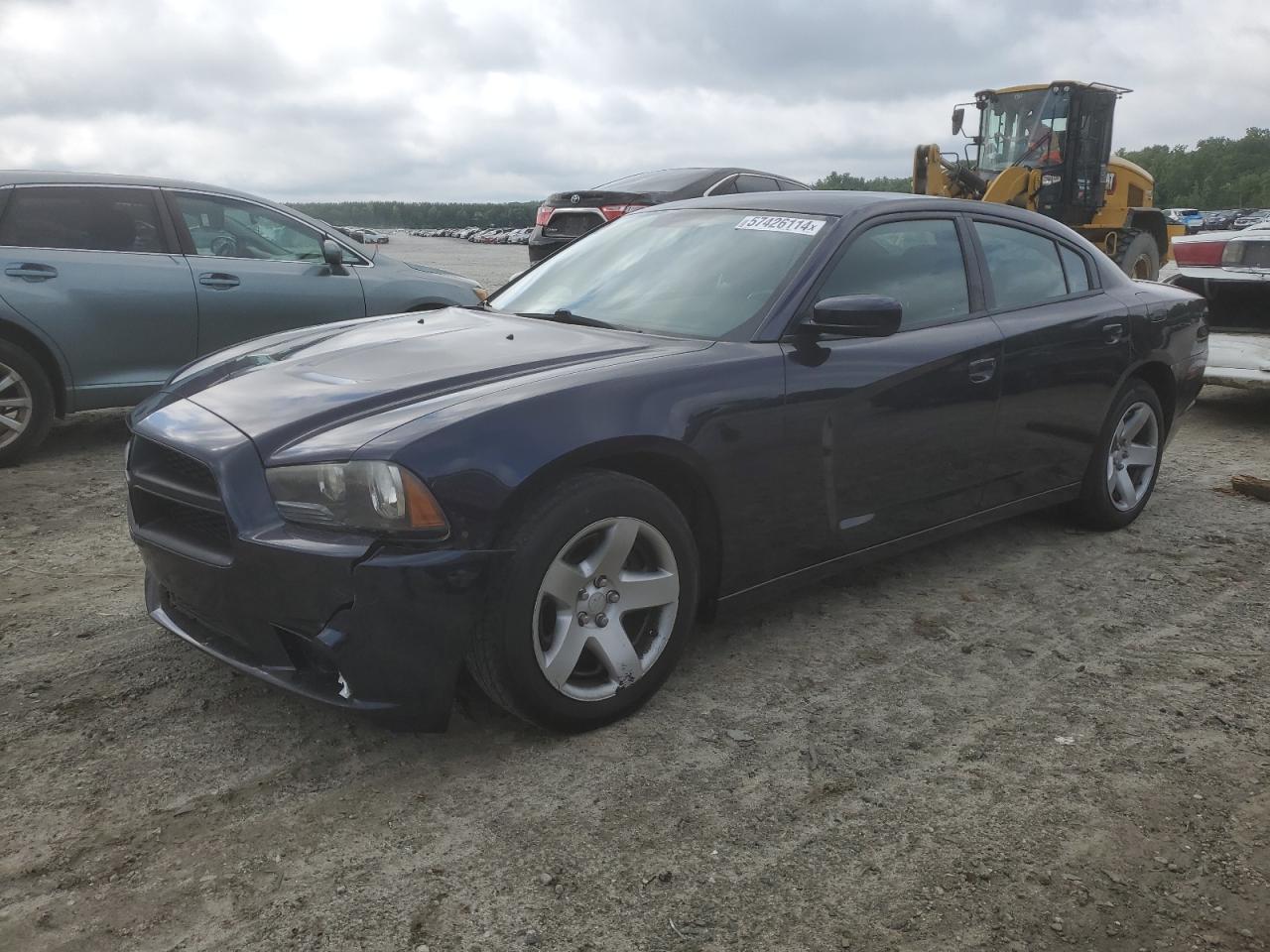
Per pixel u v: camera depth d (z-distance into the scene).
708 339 3.18
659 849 2.33
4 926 2.04
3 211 5.43
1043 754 2.76
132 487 2.93
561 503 2.59
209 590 2.62
